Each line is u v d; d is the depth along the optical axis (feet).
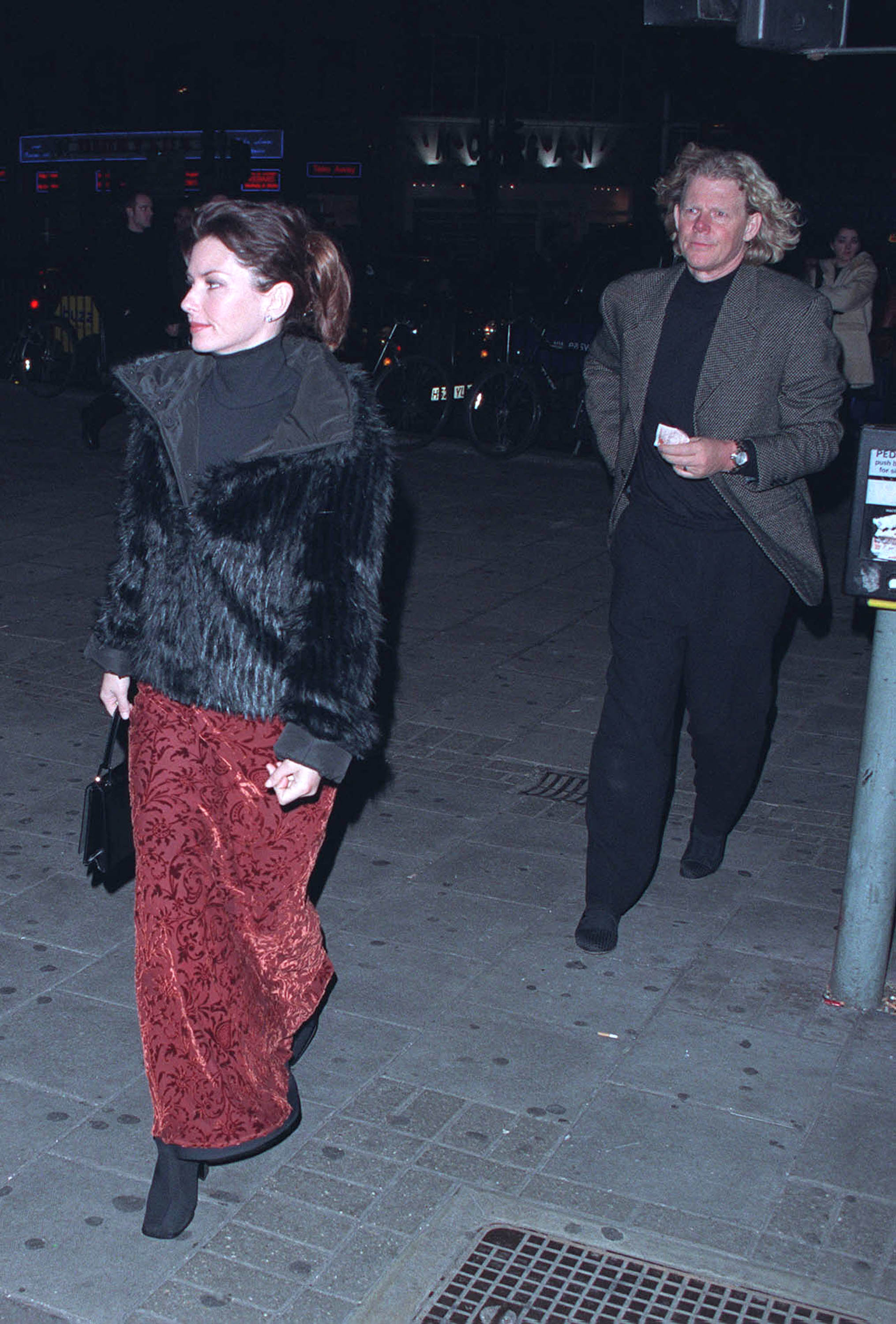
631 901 12.63
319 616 8.07
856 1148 9.94
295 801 8.57
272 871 8.72
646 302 11.69
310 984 9.34
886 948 11.62
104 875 9.25
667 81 76.74
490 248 69.00
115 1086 10.38
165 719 8.51
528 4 121.90
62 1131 9.84
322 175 116.16
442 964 12.21
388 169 117.60
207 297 8.26
